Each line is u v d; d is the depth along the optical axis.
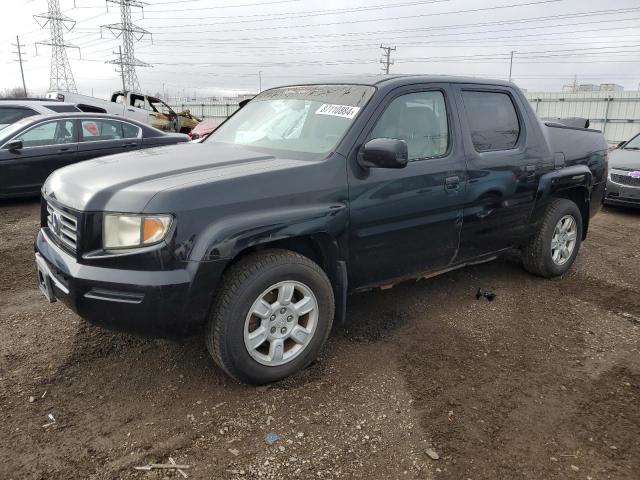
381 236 3.51
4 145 8.13
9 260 5.49
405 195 3.55
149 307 2.66
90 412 2.85
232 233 2.78
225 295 2.87
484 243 4.32
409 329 3.97
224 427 2.74
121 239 2.70
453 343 3.77
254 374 3.02
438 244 3.92
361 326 3.99
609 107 37.88
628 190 8.66
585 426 2.84
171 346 3.59
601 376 3.37
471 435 2.73
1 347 3.52
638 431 2.80
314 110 3.74
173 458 2.51
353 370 3.35
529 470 2.49
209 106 45.09
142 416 2.82
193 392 3.06
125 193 2.74
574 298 4.74
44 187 3.39
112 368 3.30
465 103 4.12
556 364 3.52
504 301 4.59
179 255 2.68
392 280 3.79
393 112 3.61
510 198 4.38
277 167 3.09
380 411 2.92
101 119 9.30
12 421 2.74
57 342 3.61
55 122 8.74
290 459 2.52
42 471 2.40
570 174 4.91
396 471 2.46
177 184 2.78
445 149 3.91
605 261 5.98
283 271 3.00
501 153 4.29
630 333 4.05
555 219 4.90
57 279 2.93
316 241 3.27
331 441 2.66
